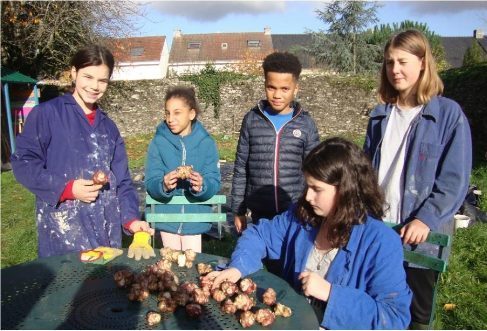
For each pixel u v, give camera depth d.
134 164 11.24
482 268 4.45
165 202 3.38
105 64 2.72
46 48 14.97
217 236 5.39
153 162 3.52
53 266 2.25
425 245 2.56
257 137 3.32
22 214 6.71
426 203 2.48
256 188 3.35
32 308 1.81
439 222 2.42
